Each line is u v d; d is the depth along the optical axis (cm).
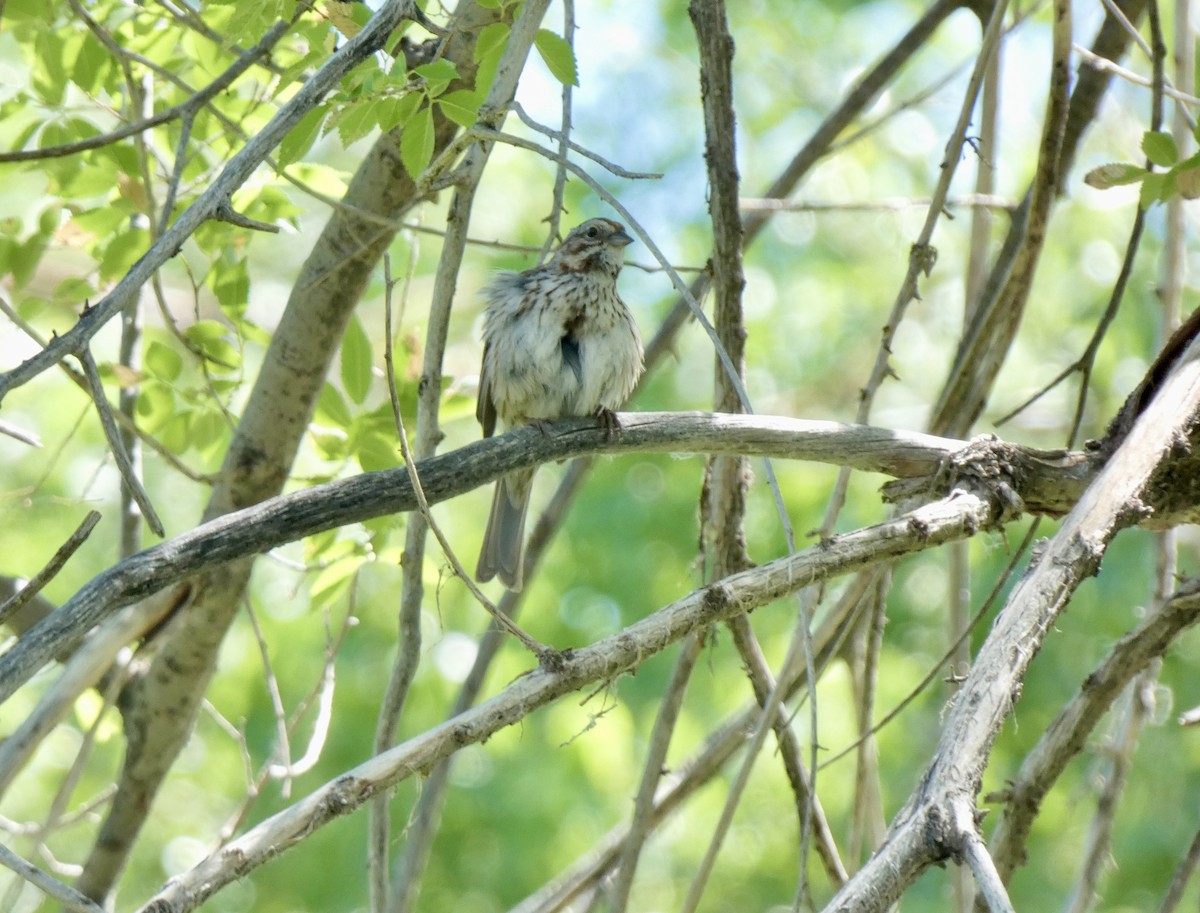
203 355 1039
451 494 710
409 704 1723
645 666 1761
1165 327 997
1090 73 1085
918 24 1191
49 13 1021
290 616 1752
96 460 1773
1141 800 1711
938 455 788
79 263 1497
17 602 563
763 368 1959
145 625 1016
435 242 1858
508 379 1088
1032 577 623
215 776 1789
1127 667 811
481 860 1705
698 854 1836
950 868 1162
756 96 1944
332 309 1008
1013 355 1917
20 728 969
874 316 1989
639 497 1808
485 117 709
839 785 1725
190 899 544
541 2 732
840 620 971
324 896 1692
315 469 1204
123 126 975
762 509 1794
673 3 1931
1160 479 767
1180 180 758
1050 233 1852
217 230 1049
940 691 1758
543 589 1767
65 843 1716
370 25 643
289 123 622
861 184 1938
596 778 1706
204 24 975
